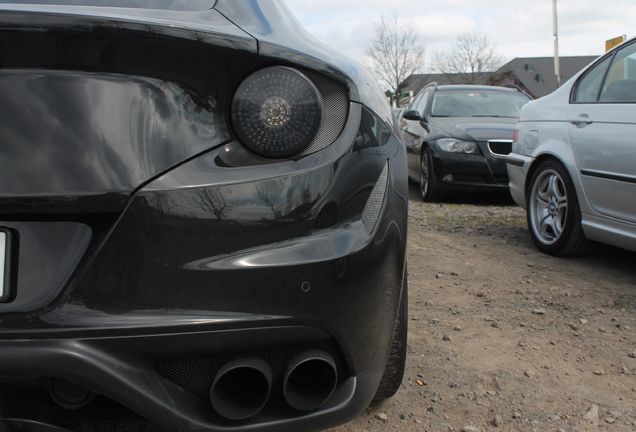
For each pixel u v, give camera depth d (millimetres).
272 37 1446
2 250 1194
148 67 1240
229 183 1280
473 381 2199
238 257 1285
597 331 2693
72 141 1204
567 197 3830
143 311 1229
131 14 1450
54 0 1541
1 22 1144
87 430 1810
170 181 1243
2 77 1194
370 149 1478
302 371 1427
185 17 1480
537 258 3990
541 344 2547
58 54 1193
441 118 7457
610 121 3477
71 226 1225
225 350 1284
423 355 2428
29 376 1162
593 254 4086
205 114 1284
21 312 1188
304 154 1359
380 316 1500
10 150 1187
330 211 1378
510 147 6543
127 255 1219
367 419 1925
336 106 1424
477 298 3150
